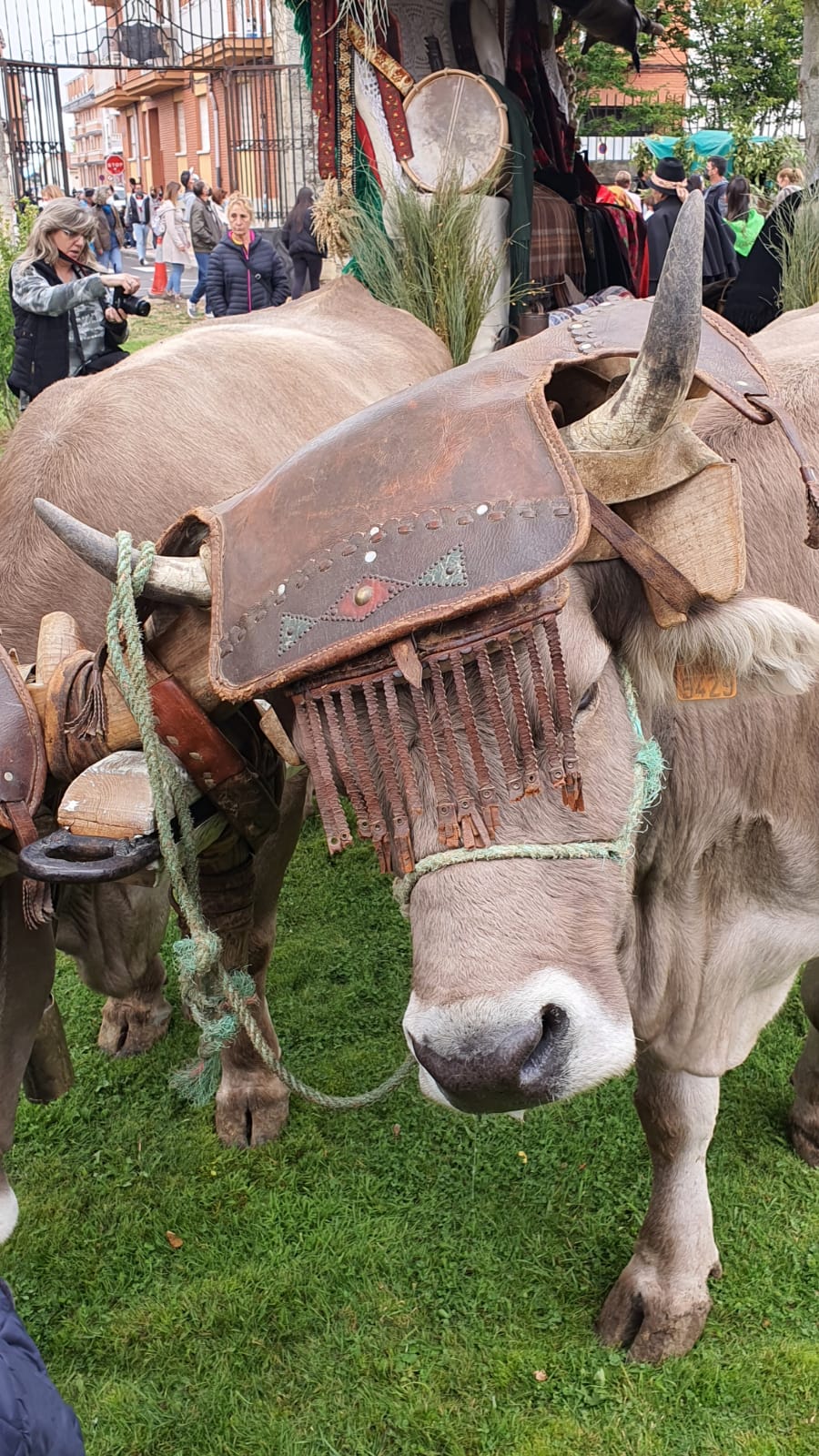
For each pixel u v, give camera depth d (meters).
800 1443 2.31
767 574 2.14
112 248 15.24
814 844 2.25
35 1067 2.57
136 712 1.90
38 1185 3.10
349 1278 2.75
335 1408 2.45
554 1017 1.68
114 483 2.87
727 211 9.23
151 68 13.39
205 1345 2.61
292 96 13.55
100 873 1.88
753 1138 3.07
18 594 2.74
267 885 3.19
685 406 1.89
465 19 6.03
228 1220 2.95
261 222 15.16
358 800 1.74
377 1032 3.63
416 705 1.65
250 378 3.42
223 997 2.20
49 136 13.19
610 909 1.79
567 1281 2.70
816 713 2.14
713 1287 2.64
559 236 6.62
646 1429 2.36
